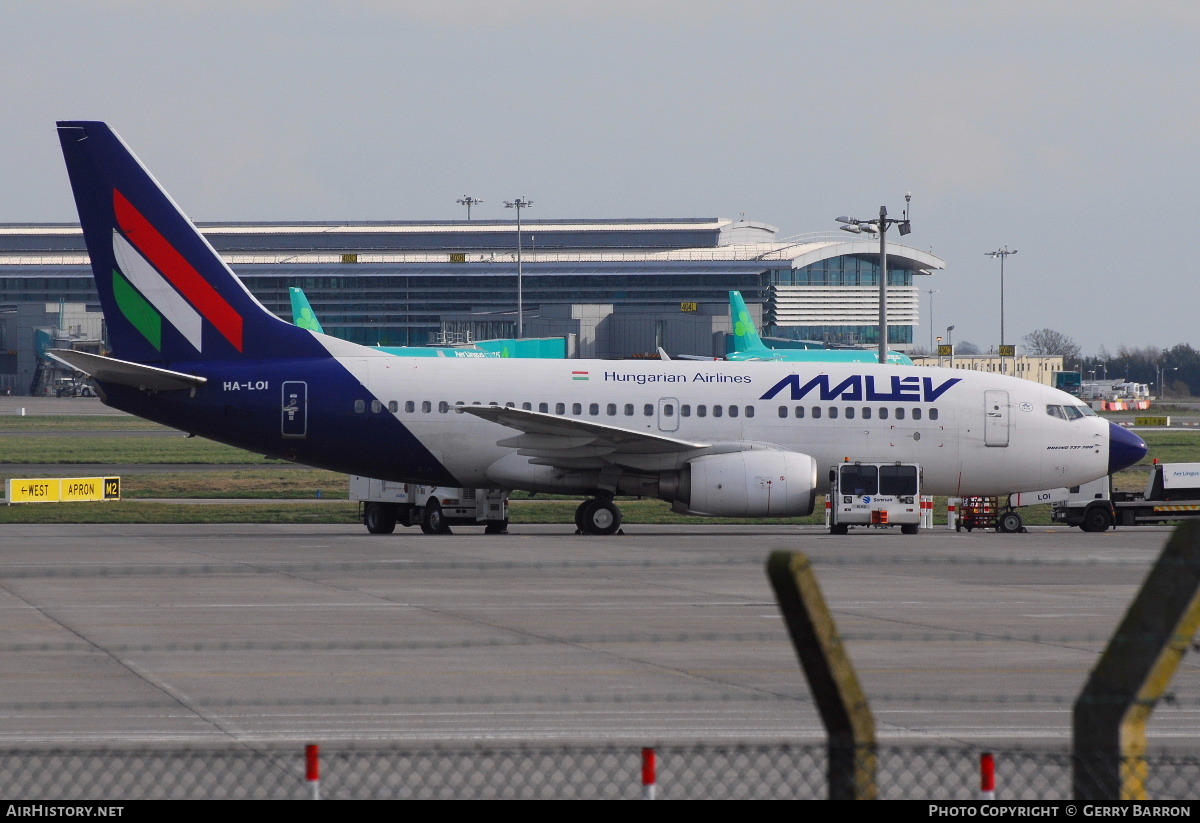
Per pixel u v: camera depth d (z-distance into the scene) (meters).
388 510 173.38
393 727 61.47
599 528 167.62
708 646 83.88
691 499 163.25
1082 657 80.81
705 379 170.88
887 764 54.22
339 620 93.38
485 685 71.44
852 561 58.31
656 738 59.44
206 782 50.28
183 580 116.44
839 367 175.25
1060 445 174.88
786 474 162.62
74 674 73.94
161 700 67.19
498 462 165.88
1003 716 64.81
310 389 164.25
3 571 120.75
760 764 54.03
